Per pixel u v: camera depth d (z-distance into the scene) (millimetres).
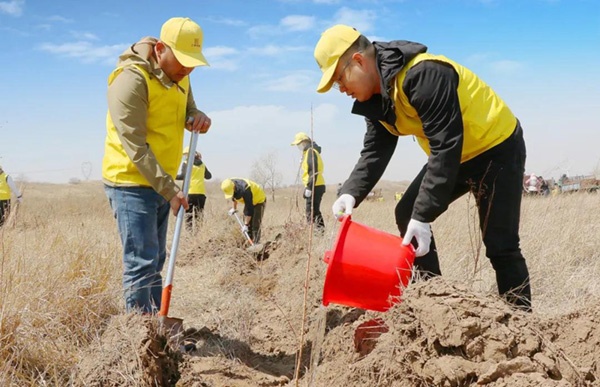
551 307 4121
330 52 3232
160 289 4051
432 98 3088
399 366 2754
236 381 3529
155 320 3221
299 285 5340
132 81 3574
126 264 3770
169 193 3670
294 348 4141
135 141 3572
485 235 3574
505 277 3584
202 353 4020
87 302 3891
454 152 3113
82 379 2986
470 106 3330
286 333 4422
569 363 2516
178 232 3771
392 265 3090
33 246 4734
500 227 3521
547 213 7086
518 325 2623
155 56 3727
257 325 4691
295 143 9008
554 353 2549
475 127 3354
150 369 3014
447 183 3131
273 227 9625
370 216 10422
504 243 3539
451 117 3102
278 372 3742
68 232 5730
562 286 4559
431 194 3148
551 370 2441
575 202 8180
